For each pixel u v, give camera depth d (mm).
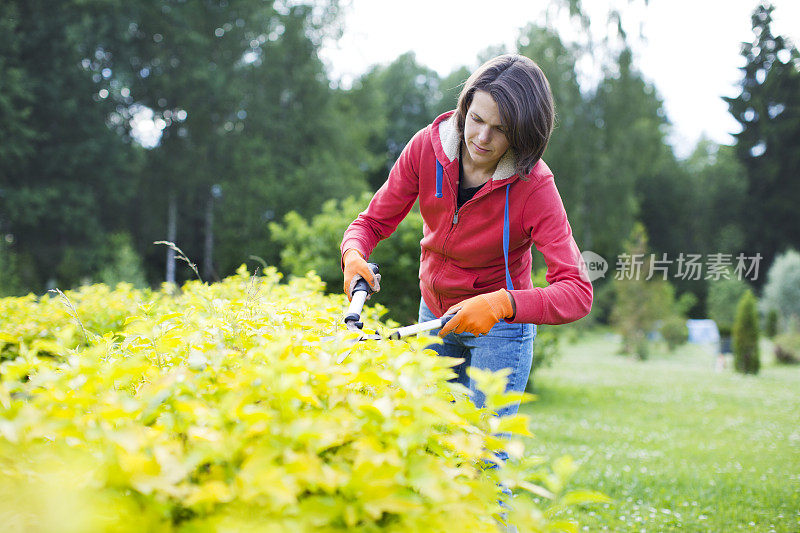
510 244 2248
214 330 1479
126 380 1245
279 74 23609
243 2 23359
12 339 2078
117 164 21891
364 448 911
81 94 21031
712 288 26281
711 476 4852
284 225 23047
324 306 2383
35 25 20547
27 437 904
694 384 11953
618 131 24000
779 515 3898
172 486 830
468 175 2217
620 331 19219
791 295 23953
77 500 802
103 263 20781
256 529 803
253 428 911
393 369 1170
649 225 39594
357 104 26734
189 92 22797
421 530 902
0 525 845
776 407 9125
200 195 24469
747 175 37688
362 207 8367
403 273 7934
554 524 1073
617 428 7051
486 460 1245
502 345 2244
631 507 3939
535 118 1934
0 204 19797
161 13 22797
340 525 889
